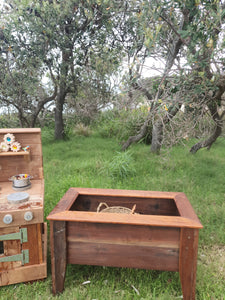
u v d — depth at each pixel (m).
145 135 8.80
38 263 2.24
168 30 4.74
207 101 4.27
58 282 2.10
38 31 7.42
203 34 3.28
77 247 2.08
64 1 7.65
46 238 2.70
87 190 2.76
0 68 8.05
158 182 4.68
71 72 8.88
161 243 1.99
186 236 1.94
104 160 6.20
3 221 2.05
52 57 7.96
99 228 2.02
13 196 2.23
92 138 9.94
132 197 2.67
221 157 6.71
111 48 8.39
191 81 3.75
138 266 2.03
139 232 1.99
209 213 3.44
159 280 2.25
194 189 4.35
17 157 2.69
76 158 6.62
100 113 11.07
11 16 7.47
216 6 3.06
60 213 2.09
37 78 8.52
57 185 4.34
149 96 5.22
